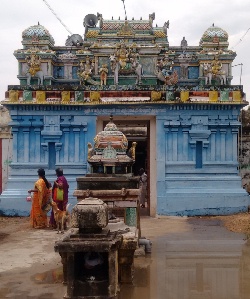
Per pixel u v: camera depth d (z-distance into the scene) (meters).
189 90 14.12
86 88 14.22
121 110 14.27
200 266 7.40
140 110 14.25
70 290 5.10
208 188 14.18
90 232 5.26
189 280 6.58
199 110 14.27
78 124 14.30
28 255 8.37
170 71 15.17
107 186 7.56
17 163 14.35
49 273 7.05
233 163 14.29
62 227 11.07
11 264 7.66
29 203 14.05
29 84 14.98
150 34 15.46
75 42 16.05
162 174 14.17
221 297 5.78
